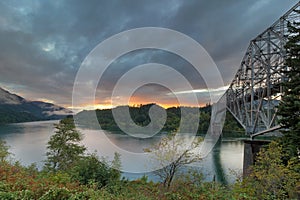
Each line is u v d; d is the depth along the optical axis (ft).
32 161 73.00
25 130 193.36
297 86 33.04
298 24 35.55
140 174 44.52
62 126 64.28
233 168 69.31
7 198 15.47
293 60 33.53
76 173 30.27
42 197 16.67
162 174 31.14
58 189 18.01
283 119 33.83
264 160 30.09
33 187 18.98
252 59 75.82
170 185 27.58
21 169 29.14
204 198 23.35
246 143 56.44
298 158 31.58
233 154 95.91
